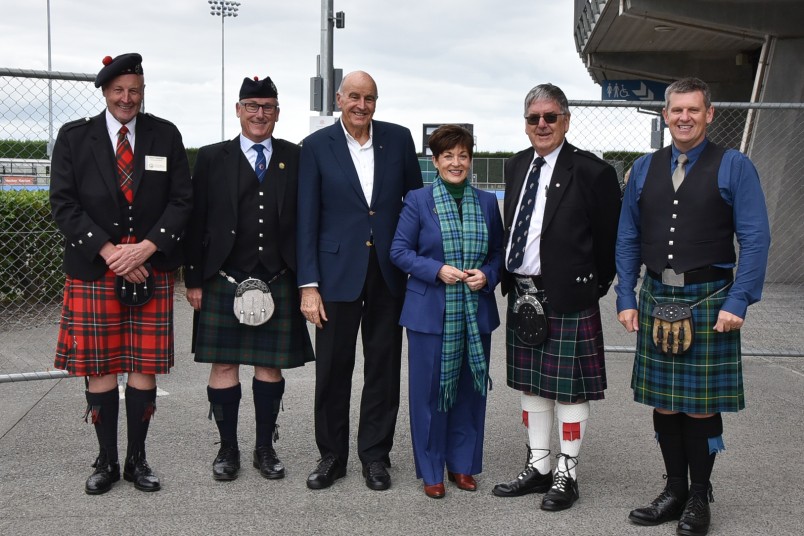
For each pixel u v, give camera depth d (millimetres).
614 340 7191
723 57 14867
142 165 3461
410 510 3336
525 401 3553
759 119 10352
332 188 3598
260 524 3176
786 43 10258
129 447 3570
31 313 7574
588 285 3383
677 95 3115
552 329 3389
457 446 3596
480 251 3502
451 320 3447
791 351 5992
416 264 3447
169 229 3439
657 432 3293
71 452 4004
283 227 3641
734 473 3771
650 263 3195
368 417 3699
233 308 3590
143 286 3438
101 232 3354
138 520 3201
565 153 3408
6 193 7328
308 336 3846
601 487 3611
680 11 10172
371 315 3680
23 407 4781
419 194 3553
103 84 3393
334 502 3412
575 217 3348
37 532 3082
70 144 3422
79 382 5367
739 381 3125
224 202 3617
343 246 3592
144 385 3566
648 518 3189
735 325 3023
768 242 3061
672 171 3201
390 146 3699
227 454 3703
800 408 4855
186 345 6586
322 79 10781
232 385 3717
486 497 3492
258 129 3625
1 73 4691
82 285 3420
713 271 3111
